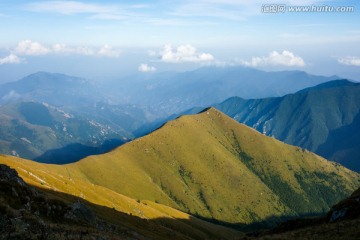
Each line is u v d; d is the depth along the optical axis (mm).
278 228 92375
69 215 64500
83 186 182750
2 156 160875
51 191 125250
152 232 145750
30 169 153375
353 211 75750
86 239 43250
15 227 37688
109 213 139000
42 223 43438
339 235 47875
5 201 52562
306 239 49031
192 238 191625
